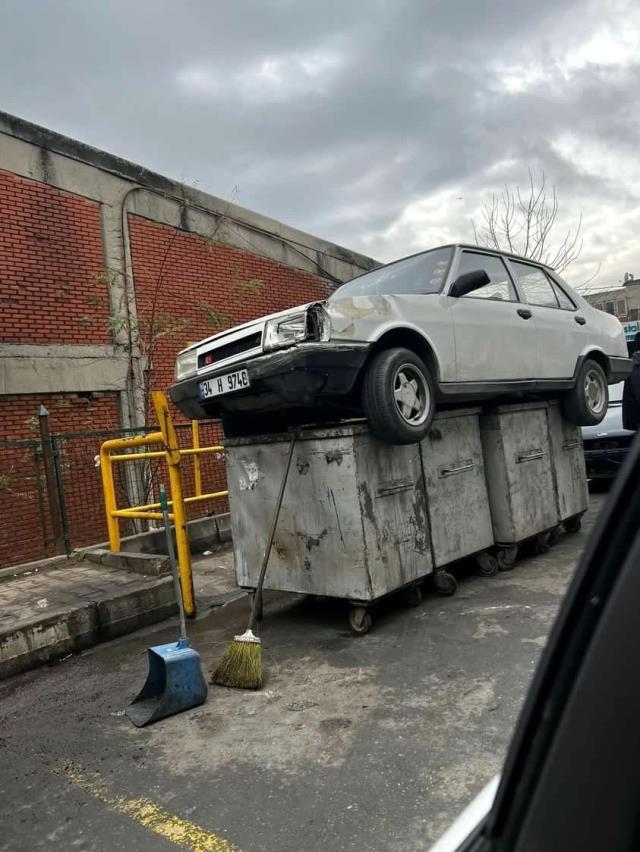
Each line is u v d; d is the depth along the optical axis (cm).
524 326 603
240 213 1175
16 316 873
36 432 872
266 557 477
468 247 589
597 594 81
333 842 250
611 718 75
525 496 612
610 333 754
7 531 788
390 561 483
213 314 1057
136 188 1019
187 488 1017
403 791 279
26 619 502
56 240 920
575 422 684
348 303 453
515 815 86
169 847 259
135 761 331
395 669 407
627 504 80
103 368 953
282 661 443
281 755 320
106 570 660
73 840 269
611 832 73
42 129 909
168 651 395
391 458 495
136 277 1012
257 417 585
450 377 517
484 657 408
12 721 397
